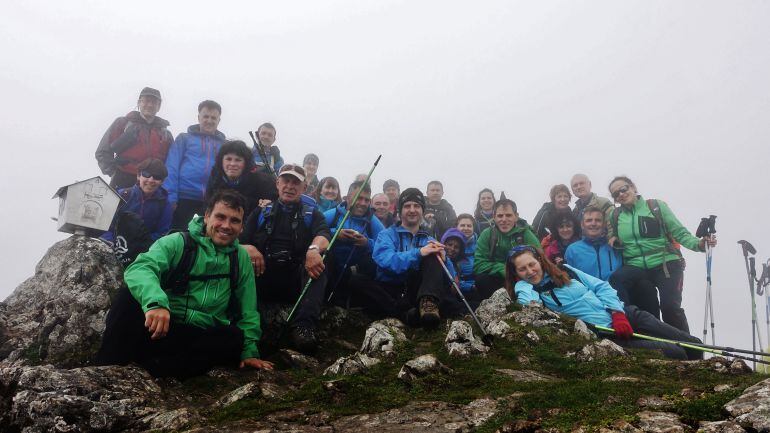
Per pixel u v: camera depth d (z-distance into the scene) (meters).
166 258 4.52
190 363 4.55
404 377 4.26
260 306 6.12
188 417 3.58
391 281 6.93
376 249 6.68
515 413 3.37
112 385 4.02
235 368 4.80
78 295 5.68
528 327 5.55
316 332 5.96
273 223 6.05
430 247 6.26
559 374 4.64
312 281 5.73
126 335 4.47
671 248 7.76
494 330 5.48
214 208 4.78
